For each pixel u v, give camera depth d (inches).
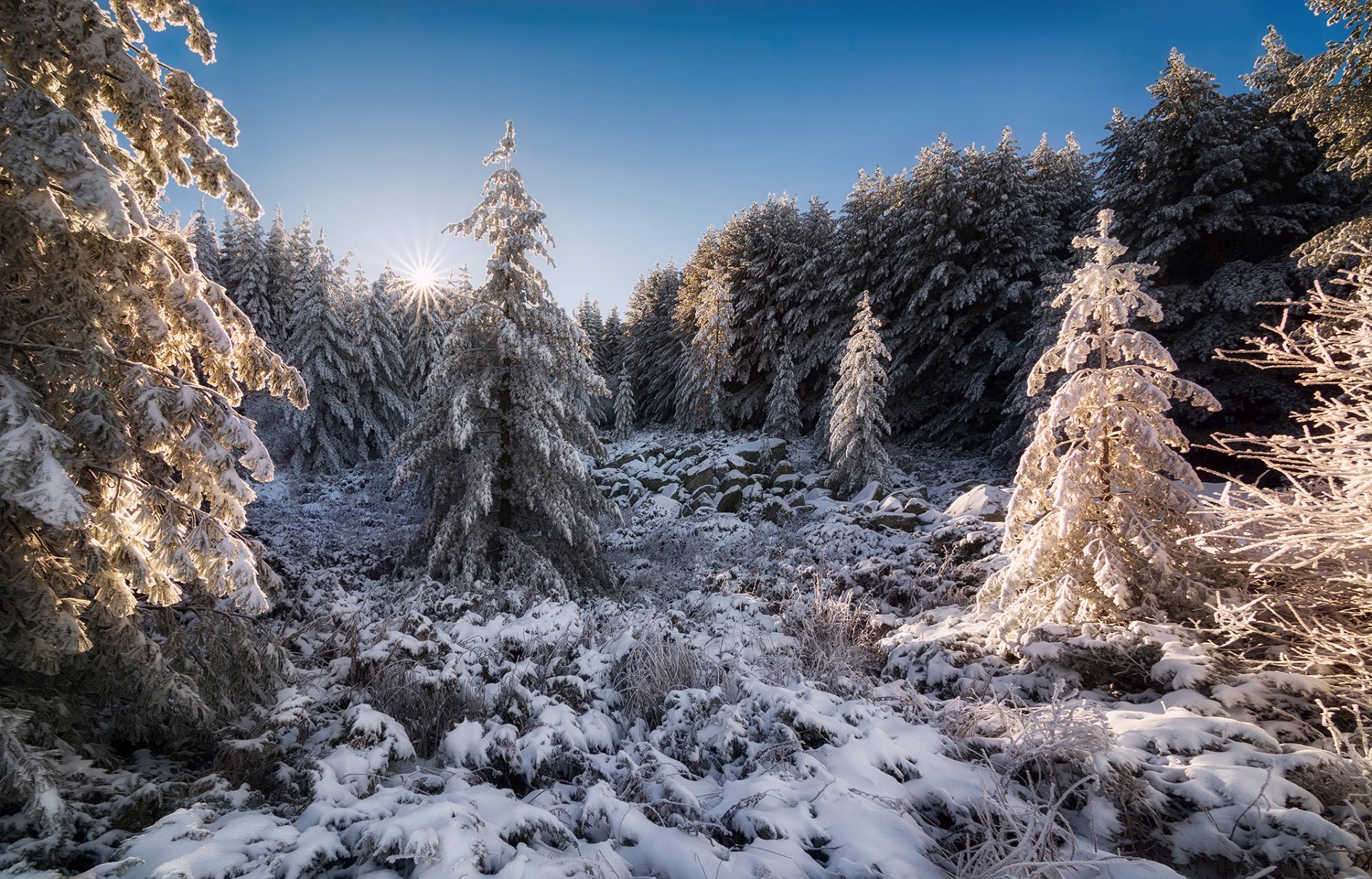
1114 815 109.1
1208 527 184.5
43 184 108.7
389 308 968.9
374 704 169.2
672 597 368.5
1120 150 665.0
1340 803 105.3
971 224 851.4
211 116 159.3
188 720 139.3
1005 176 824.9
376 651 185.2
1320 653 144.9
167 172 152.1
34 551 117.9
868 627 260.4
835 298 1023.6
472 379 366.9
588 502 412.2
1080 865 92.0
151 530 130.9
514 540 378.9
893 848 106.7
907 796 122.3
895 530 461.7
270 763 134.4
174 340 148.4
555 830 109.0
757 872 98.8
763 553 453.1
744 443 891.4
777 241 1123.9
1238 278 548.4
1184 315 582.9
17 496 96.3
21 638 114.1
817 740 143.3
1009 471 673.0
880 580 335.6
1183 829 104.6
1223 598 178.4
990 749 138.9
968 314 828.0
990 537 336.5
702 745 151.0
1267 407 532.7
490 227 378.6
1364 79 396.2
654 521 616.7
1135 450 195.6
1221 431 552.1
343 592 289.9
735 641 235.3
